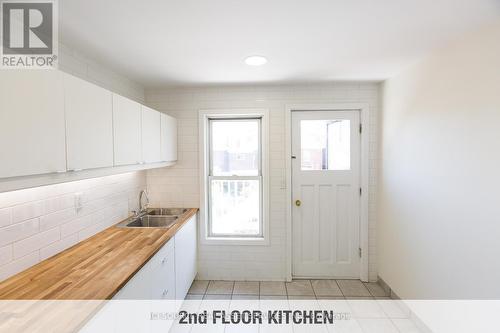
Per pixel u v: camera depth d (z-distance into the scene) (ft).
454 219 5.85
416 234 7.25
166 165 8.89
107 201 7.52
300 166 9.86
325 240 10.00
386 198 8.91
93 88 5.08
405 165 7.75
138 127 6.90
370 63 7.27
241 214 10.35
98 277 4.49
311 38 5.69
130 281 4.71
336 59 6.93
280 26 5.16
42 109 3.89
